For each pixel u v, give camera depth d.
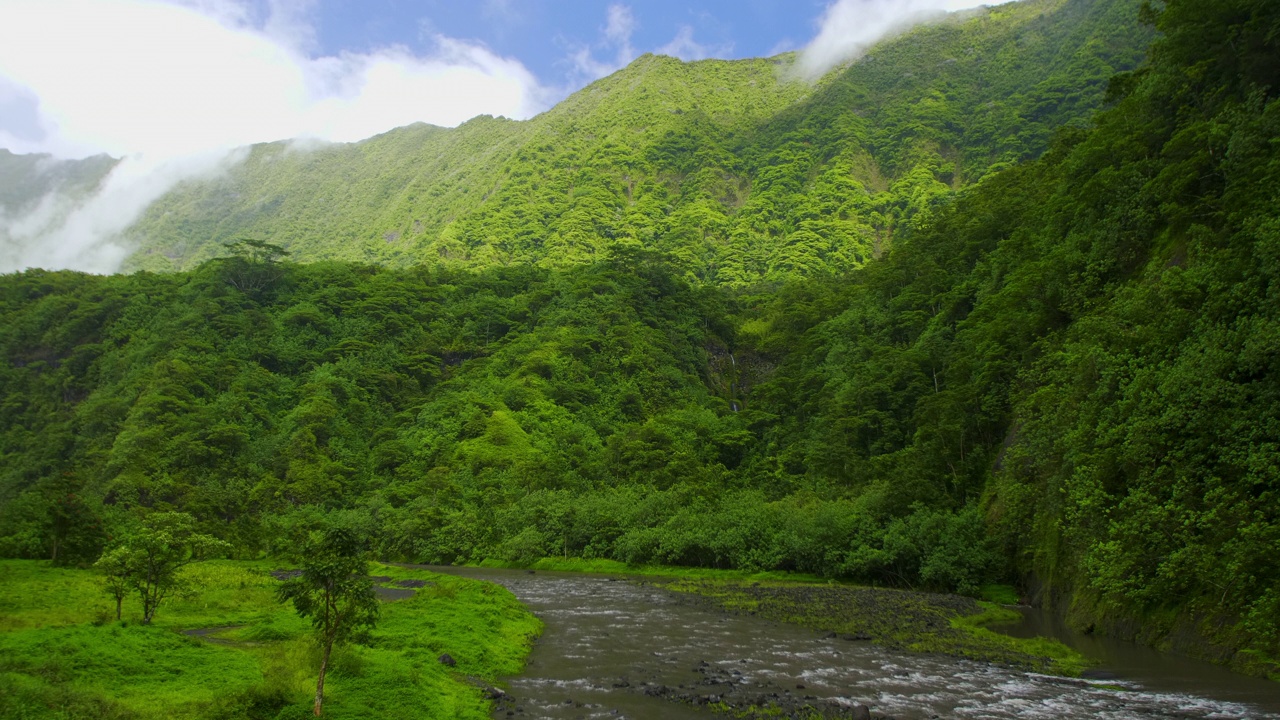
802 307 144.50
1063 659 28.14
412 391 132.38
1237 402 29.16
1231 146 40.72
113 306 148.62
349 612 17.30
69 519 52.16
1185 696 22.30
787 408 112.81
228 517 85.56
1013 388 58.00
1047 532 42.88
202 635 27.28
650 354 134.12
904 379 83.62
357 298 157.12
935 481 60.72
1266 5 44.53
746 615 40.38
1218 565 27.02
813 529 60.06
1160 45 54.97
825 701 22.06
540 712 20.50
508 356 136.75
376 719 17.03
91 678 18.28
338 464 102.69
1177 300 36.53
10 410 129.50
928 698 22.44
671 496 78.75
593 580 61.00
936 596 48.19
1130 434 32.66
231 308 143.12
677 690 23.27
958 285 90.50
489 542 80.62
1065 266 54.25
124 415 110.62
